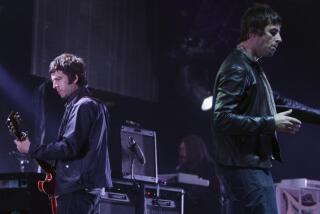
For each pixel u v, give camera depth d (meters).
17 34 8.02
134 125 5.85
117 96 8.99
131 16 9.25
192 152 7.37
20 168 7.26
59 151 3.87
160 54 9.52
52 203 4.12
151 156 5.80
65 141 3.89
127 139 5.64
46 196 4.59
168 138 9.65
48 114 6.75
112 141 8.70
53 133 6.71
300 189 5.88
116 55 8.98
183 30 9.41
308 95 9.48
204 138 9.66
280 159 3.46
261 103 3.49
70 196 3.92
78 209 3.91
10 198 4.56
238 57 3.53
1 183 4.62
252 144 3.41
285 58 9.56
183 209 6.05
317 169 9.34
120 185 5.33
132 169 5.43
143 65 9.34
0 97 7.99
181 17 9.42
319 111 3.75
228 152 3.42
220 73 3.49
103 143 4.05
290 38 9.51
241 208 3.38
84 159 3.95
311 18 9.34
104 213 5.13
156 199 5.66
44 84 6.85
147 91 9.36
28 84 7.99
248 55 3.58
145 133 5.83
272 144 3.47
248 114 3.45
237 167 3.39
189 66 9.36
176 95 9.49
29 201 4.51
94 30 8.72
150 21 9.47
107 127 4.18
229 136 3.42
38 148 3.91
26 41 8.00
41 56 8.00
